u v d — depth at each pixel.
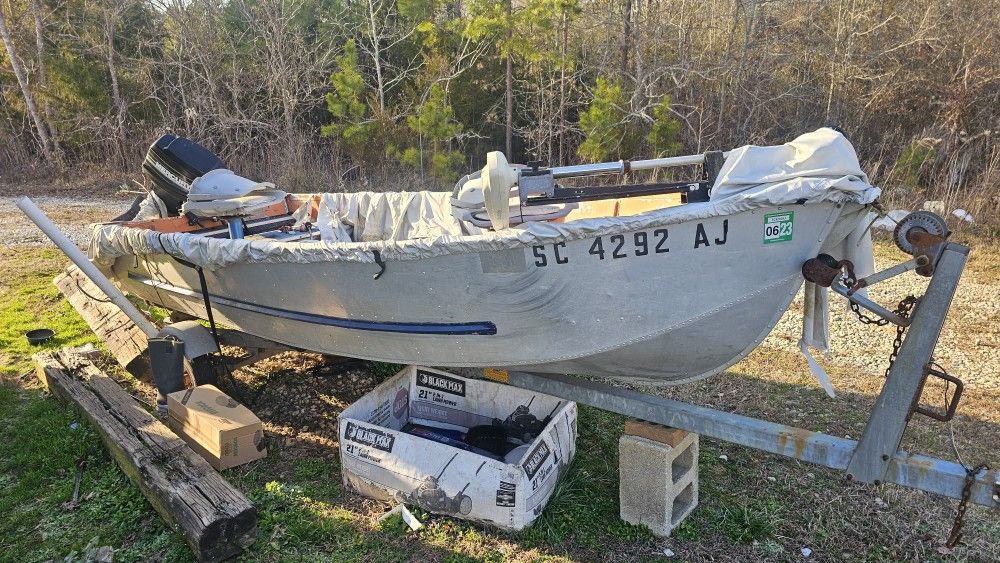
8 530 3.04
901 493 3.42
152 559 2.85
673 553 2.95
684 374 3.18
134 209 5.27
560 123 13.11
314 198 5.56
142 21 16.94
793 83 13.84
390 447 3.20
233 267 3.65
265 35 14.67
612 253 2.73
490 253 2.83
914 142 11.15
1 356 4.89
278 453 3.73
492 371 3.46
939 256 2.33
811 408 4.33
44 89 15.32
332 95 12.34
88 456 3.57
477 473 3.02
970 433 4.01
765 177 2.59
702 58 13.86
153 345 3.91
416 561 2.87
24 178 14.31
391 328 3.32
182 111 15.73
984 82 11.22
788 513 3.26
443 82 13.40
